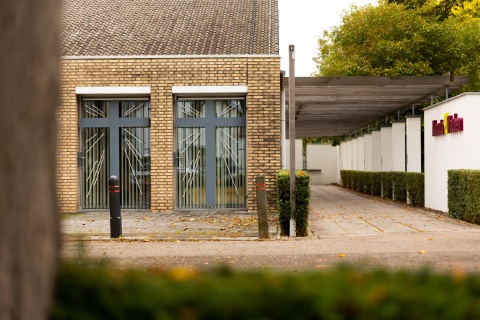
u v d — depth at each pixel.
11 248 2.71
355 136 40.22
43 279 2.86
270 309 2.82
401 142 25.59
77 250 4.73
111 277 3.27
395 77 19.78
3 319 2.66
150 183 19.11
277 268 8.06
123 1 23.56
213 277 3.44
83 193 19.30
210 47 19.19
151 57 18.75
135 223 15.83
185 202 19.19
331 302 2.84
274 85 18.58
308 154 51.66
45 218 2.89
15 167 2.73
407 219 16.98
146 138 19.16
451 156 18.42
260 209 12.92
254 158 18.61
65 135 18.94
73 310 2.89
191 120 19.09
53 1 2.95
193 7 22.77
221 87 18.62
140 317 2.84
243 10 22.22
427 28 30.20
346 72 31.19
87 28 21.14
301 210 13.40
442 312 2.84
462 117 17.38
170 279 3.32
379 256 9.55
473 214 15.38
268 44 19.17
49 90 2.91
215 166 19.12
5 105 2.70
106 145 19.25
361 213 19.39
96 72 18.84
